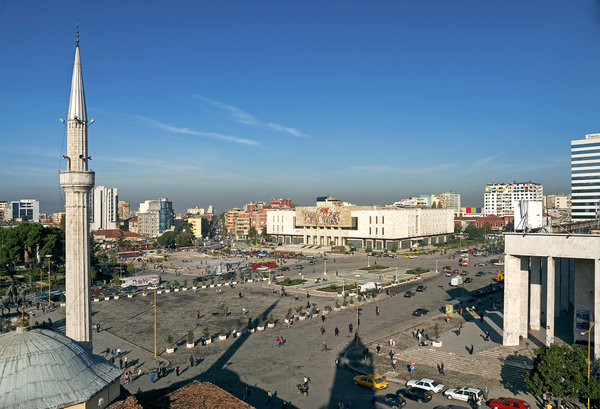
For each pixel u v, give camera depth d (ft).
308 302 291.17
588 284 193.57
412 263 522.88
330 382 168.04
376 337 225.56
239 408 109.29
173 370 181.78
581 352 137.18
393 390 160.86
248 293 344.90
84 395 88.58
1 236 419.13
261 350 206.59
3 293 339.77
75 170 162.50
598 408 139.44
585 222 258.57
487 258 563.48
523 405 138.82
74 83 166.40
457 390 153.17
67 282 162.81
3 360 85.87
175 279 424.87
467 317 263.70
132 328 246.06
